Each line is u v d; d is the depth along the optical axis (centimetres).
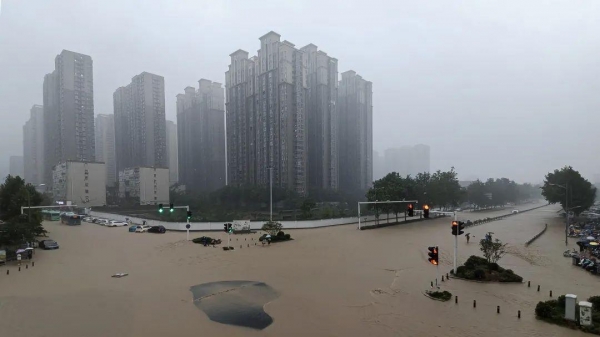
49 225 7000
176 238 4938
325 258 3425
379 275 2719
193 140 15325
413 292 2264
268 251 3844
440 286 2389
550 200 7569
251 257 3494
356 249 3959
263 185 10169
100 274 2786
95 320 1791
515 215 9288
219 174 14762
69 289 2352
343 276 2689
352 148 13675
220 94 14925
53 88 12962
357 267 3008
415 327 1695
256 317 1828
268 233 4941
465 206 13538
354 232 5594
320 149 12031
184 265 3128
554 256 3516
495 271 2639
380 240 4688
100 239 4897
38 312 1908
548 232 5584
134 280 2589
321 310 1931
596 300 1895
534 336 1589
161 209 4525
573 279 2569
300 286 2409
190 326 1709
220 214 7600
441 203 8475
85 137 12469
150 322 1762
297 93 10831
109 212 8488
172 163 18575
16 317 1834
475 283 2461
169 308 1967
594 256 3284
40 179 16112
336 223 6775
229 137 12675
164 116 14600
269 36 11056
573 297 1714
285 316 1844
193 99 15238
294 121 10862
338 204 10456
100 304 2038
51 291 2305
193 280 2578
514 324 1727
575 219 7288
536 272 2795
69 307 1989
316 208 8669
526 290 2291
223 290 2311
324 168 12081
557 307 1867
